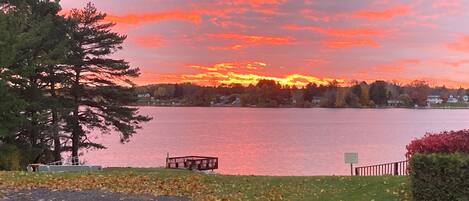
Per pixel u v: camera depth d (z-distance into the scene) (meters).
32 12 34.91
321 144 103.06
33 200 11.45
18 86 32.00
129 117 40.69
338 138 118.81
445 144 9.89
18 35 28.42
